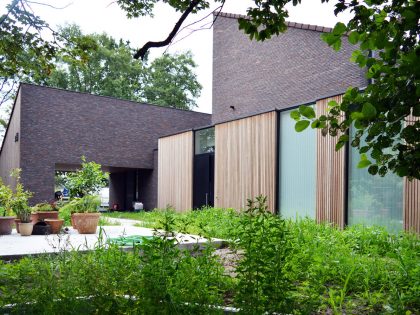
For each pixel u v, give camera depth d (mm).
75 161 15711
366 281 3172
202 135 12406
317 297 2662
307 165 8398
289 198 8828
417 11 1774
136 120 17250
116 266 2707
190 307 2135
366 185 7066
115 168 17766
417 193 6176
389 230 6645
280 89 12805
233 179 10492
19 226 7109
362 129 1997
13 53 4570
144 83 30094
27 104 14844
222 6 2893
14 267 2832
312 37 11750
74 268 2701
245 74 14250
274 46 13125
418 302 2775
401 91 1849
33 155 14836
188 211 11812
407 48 1879
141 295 2143
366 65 2000
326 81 11180
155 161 17344
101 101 16453
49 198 15000
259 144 9688
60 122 15469
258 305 2084
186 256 2855
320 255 3943
